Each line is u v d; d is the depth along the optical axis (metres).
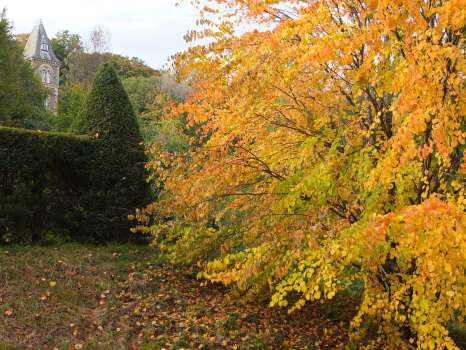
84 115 8.92
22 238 7.55
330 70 4.61
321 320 7.06
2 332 4.95
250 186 5.57
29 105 22.66
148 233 8.63
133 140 8.82
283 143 5.21
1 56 22.36
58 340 5.09
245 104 4.39
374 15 3.85
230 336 5.79
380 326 5.11
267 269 4.94
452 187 4.37
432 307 3.97
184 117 11.45
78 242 8.22
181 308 6.35
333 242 3.89
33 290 5.97
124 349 5.06
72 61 37.72
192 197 5.72
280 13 4.77
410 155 3.25
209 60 4.39
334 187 4.30
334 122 4.98
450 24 3.42
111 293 6.42
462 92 3.38
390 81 3.83
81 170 8.41
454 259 3.42
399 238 3.75
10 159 7.62
